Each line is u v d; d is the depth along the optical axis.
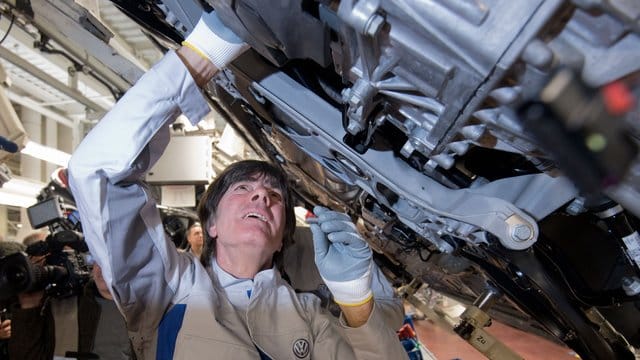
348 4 0.53
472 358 4.70
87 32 1.35
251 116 1.65
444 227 0.98
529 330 2.60
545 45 0.47
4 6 1.28
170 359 1.16
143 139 0.93
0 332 2.00
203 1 0.83
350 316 1.22
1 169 1.61
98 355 1.75
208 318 1.21
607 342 1.32
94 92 4.42
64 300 1.82
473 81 0.52
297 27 0.66
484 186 0.89
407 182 0.92
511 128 0.57
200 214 1.60
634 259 0.86
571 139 0.52
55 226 1.88
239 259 1.41
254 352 1.20
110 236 1.02
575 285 1.16
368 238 2.73
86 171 0.93
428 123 0.69
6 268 1.49
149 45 4.16
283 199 1.56
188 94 0.91
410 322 3.09
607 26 0.46
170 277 1.25
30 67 2.80
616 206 0.80
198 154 3.15
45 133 5.47
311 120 0.94
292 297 1.44
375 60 0.60
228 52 0.88
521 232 0.81
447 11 0.48
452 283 2.79
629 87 0.48
